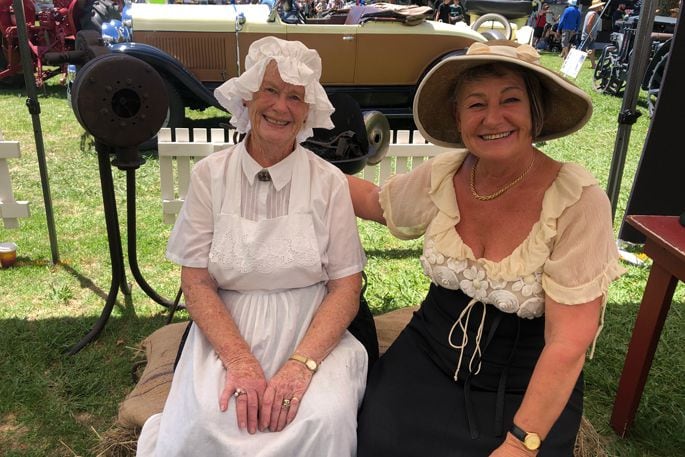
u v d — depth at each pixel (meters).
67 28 8.64
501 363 1.74
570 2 16.30
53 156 6.13
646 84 9.78
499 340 1.73
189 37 6.51
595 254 1.55
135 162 2.80
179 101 6.41
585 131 8.09
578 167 1.63
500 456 1.53
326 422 1.61
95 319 3.20
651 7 3.40
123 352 2.95
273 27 6.54
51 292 3.48
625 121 3.67
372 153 3.53
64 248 4.06
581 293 1.54
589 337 1.55
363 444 1.71
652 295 2.28
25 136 6.77
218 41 6.54
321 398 1.65
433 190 1.80
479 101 1.61
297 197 1.84
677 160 3.88
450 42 6.91
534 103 1.62
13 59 8.55
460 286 1.73
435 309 1.88
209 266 1.88
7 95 8.79
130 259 3.11
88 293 3.49
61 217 4.63
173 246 1.92
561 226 1.59
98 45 2.98
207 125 7.72
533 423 1.52
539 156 1.70
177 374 1.81
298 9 6.96
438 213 1.78
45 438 2.41
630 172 6.37
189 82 6.20
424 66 6.96
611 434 2.51
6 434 2.42
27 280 3.62
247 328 1.83
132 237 3.06
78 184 5.39
